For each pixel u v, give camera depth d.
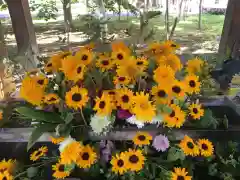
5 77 1.09
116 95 0.73
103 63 0.78
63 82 0.76
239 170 0.91
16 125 0.95
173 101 0.78
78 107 0.72
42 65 0.96
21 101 1.01
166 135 0.84
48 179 0.87
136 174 0.79
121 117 0.74
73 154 0.71
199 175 0.92
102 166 0.81
